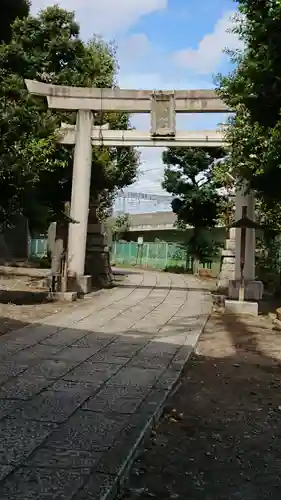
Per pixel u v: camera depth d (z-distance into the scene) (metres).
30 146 13.48
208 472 4.19
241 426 5.27
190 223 29.69
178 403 5.95
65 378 6.36
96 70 20.61
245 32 9.70
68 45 19.08
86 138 16.06
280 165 9.41
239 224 13.26
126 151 25.12
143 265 37.09
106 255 19.72
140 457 4.41
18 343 8.34
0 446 4.16
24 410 5.09
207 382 6.87
